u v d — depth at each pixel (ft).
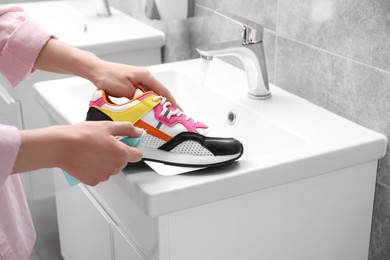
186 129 3.55
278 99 4.70
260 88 4.64
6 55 4.03
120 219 4.18
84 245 5.18
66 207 5.42
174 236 3.59
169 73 5.35
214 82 5.04
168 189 3.39
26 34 4.00
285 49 4.90
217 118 4.87
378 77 4.09
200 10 5.87
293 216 3.96
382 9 3.94
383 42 3.99
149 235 3.70
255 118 4.44
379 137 4.06
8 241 3.74
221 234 3.74
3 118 6.70
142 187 3.42
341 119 4.34
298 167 3.76
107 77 3.89
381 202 4.32
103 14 7.18
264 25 5.07
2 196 3.65
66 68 4.02
